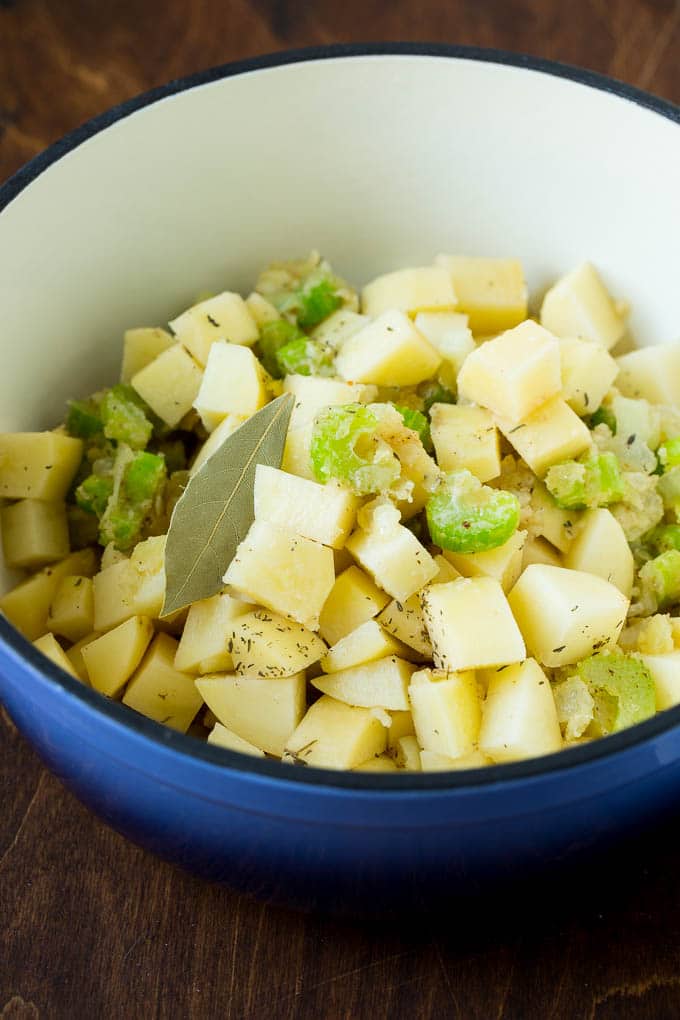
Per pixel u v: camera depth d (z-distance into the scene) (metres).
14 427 0.55
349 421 0.51
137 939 0.51
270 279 0.60
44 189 0.54
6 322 0.54
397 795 0.43
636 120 0.57
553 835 0.45
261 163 0.59
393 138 0.59
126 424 0.56
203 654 0.51
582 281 0.59
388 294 0.59
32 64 0.68
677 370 0.58
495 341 0.54
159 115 0.56
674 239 0.58
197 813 0.45
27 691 0.46
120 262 0.58
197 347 0.57
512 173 0.60
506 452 0.55
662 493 0.55
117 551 0.54
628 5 0.70
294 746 0.49
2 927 0.51
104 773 0.46
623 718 0.49
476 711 0.49
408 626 0.51
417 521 0.53
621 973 0.50
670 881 0.52
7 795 0.54
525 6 0.69
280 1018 0.50
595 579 0.51
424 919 0.50
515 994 0.50
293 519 0.51
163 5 0.69
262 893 0.49
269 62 0.57
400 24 0.69
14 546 0.54
